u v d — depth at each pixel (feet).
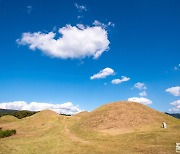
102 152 125.18
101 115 226.99
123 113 221.46
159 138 140.26
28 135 220.23
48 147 148.77
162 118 220.02
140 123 198.90
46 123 299.99
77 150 135.03
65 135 186.91
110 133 175.52
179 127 170.30
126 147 131.03
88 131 191.21
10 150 140.05
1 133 214.28
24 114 524.11
